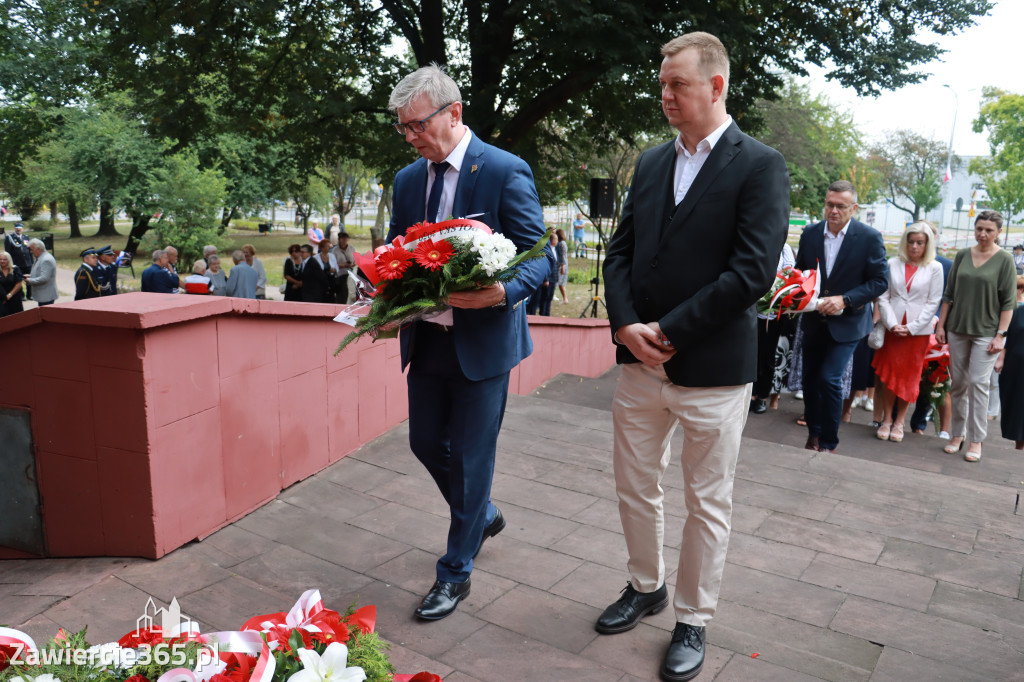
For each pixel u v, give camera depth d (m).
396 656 2.49
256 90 12.61
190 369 3.23
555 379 8.41
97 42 12.42
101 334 3.02
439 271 2.35
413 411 2.96
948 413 6.55
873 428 6.55
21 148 27.80
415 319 2.64
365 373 4.59
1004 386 6.16
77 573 3.05
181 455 3.22
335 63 12.46
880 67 11.38
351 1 12.45
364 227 55.22
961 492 4.08
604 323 10.41
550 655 2.52
